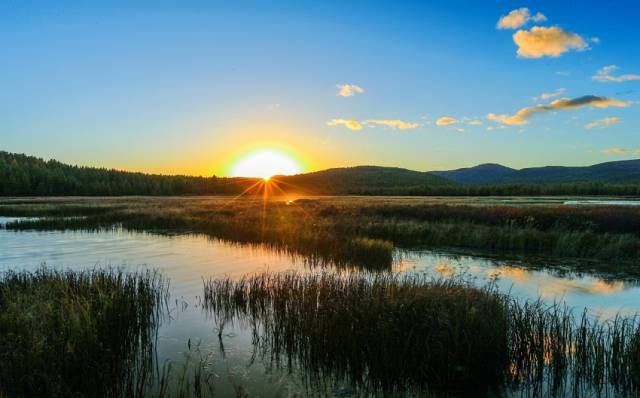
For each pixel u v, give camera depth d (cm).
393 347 653
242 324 921
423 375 649
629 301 1127
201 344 814
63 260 1789
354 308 773
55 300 819
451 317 702
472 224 2425
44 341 637
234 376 686
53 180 11775
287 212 3638
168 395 616
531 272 1520
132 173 16750
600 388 644
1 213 4278
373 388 647
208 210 4125
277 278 1155
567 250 1872
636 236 2003
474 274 1479
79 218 3559
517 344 691
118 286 949
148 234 2773
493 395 632
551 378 676
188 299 1126
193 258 1827
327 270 1529
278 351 777
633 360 643
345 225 2548
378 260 1628
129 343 752
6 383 559
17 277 1091
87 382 598
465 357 655
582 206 2877
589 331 776
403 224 2464
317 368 704
